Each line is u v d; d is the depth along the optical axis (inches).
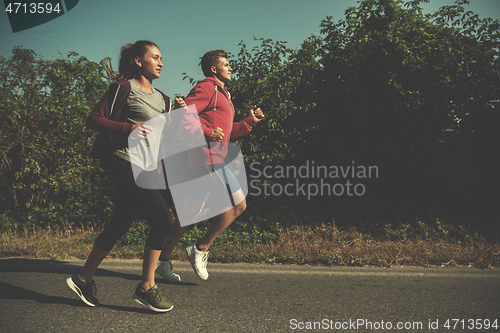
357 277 132.1
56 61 276.5
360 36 223.3
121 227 97.4
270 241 190.4
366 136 227.8
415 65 202.5
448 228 203.5
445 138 217.6
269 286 121.3
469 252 161.0
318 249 169.6
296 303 105.3
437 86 205.9
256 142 229.5
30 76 263.0
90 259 98.1
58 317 93.4
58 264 149.8
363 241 190.1
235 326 89.4
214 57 120.6
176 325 89.7
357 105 219.8
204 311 98.8
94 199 240.1
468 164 209.2
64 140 250.1
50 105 253.1
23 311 97.1
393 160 229.8
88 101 290.0
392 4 217.2
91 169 255.0
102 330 86.3
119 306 101.6
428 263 150.6
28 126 244.8
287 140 235.0
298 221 223.1
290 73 234.2
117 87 93.2
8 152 236.4
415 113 209.8
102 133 94.3
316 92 240.4
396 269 143.3
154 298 95.8
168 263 124.3
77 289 98.8
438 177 220.7
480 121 212.8
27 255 166.1
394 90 205.6
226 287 120.1
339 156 234.1
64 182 241.6
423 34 207.0
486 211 215.0
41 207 238.1
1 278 128.3
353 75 224.5
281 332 86.2
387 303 105.0
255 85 221.5
